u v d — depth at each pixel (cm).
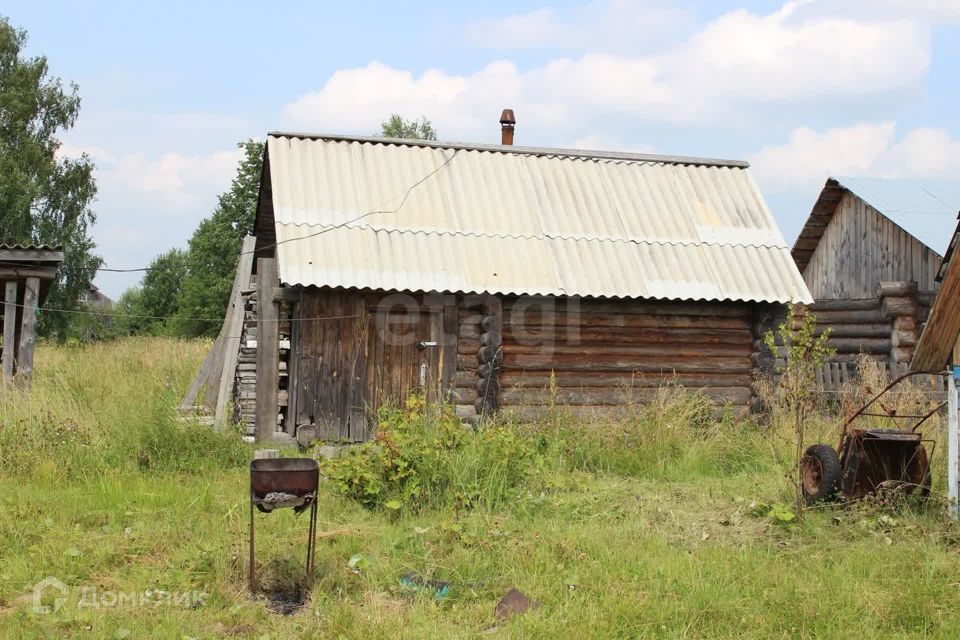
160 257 6969
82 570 746
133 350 2305
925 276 1959
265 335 1425
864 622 659
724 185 1789
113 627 629
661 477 1216
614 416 1513
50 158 4175
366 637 615
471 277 1462
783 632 640
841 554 818
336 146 1666
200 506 949
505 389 1499
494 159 1730
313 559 735
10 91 4069
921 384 1784
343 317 1439
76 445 1159
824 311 2072
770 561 799
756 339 1587
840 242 2252
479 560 789
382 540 848
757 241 1669
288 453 1296
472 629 646
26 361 1584
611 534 884
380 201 1566
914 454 977
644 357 1553
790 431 1314
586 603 696
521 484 1052
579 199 1680
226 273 4675
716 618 666
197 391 1700
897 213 2009
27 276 1595
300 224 1476
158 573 742
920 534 878
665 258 1588
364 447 1038
